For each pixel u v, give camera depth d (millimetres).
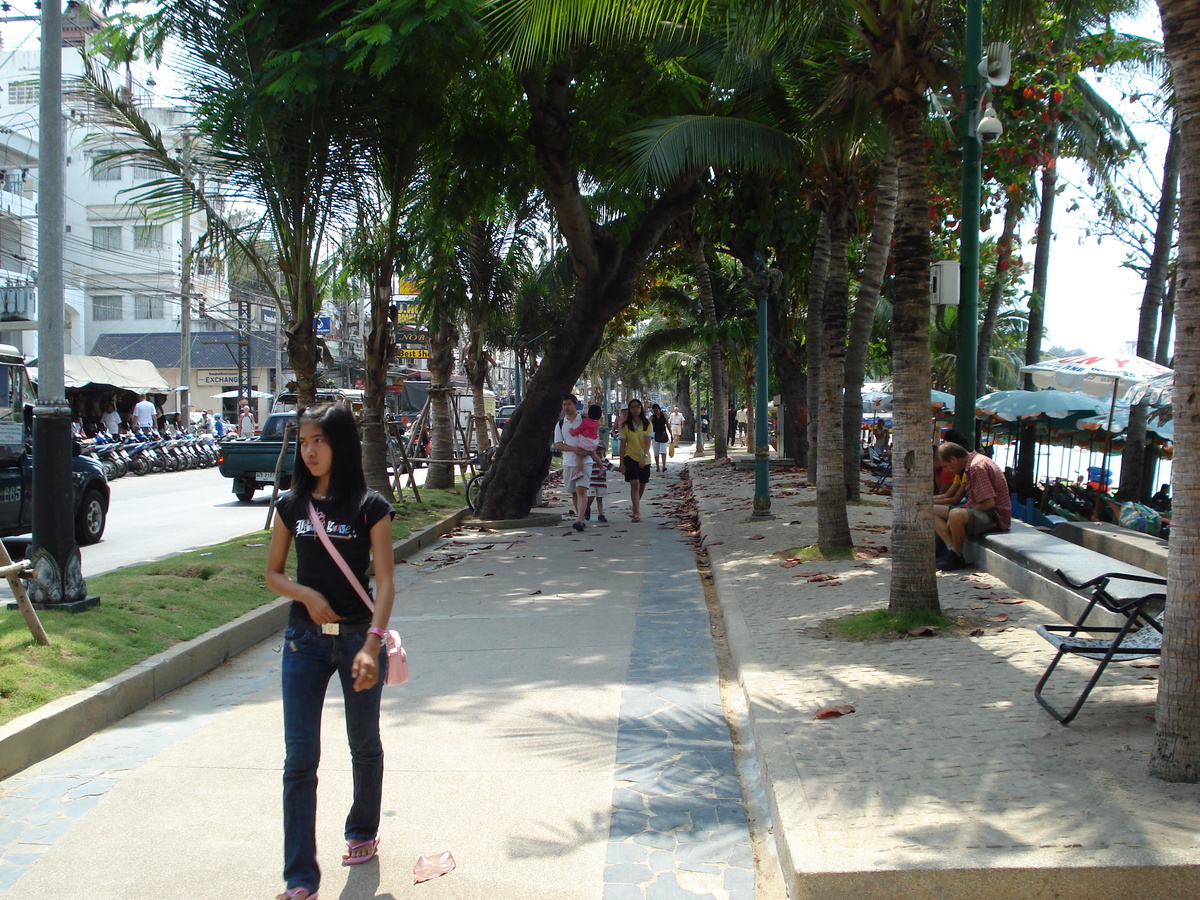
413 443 18469
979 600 7695
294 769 3555
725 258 28812
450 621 8391
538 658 7039
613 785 4652
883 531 11688
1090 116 16766
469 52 11602
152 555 12555
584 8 8422
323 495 3738
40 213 7250
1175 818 3602
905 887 3285
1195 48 3824
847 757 4410
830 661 6125
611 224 15562
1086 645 4797
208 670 6883
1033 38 9562
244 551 10406
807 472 20641
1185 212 3873
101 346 42969
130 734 5512
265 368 45312
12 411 12062
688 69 13867
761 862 3873
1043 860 3303
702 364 45469
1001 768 4191
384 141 11992
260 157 10664
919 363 6953
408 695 6160
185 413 32375
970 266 9805
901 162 6953
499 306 18938
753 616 7652
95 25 11648
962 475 9719
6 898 3656
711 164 10547
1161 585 6148
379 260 14297
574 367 14914
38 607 7059
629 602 9039
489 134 13812
